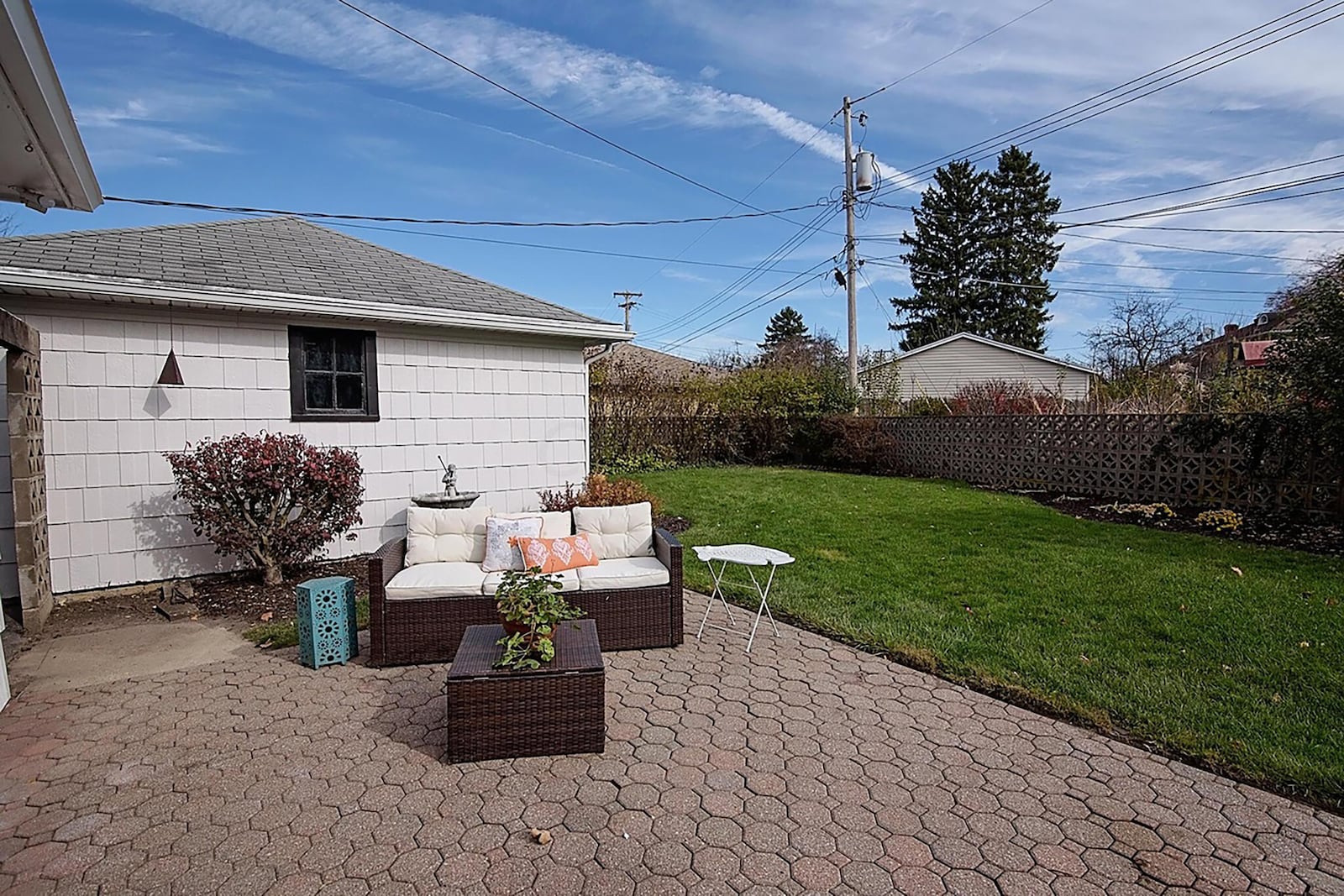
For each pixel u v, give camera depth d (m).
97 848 2.38
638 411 15.43
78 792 2.74
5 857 2.34
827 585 5.52
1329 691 3.42
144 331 5.74
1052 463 10.82
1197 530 7.48
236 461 5.46
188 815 2.58
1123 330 25.62
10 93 2.64
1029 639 4.23
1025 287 32.22
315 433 6.55
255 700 3.62
